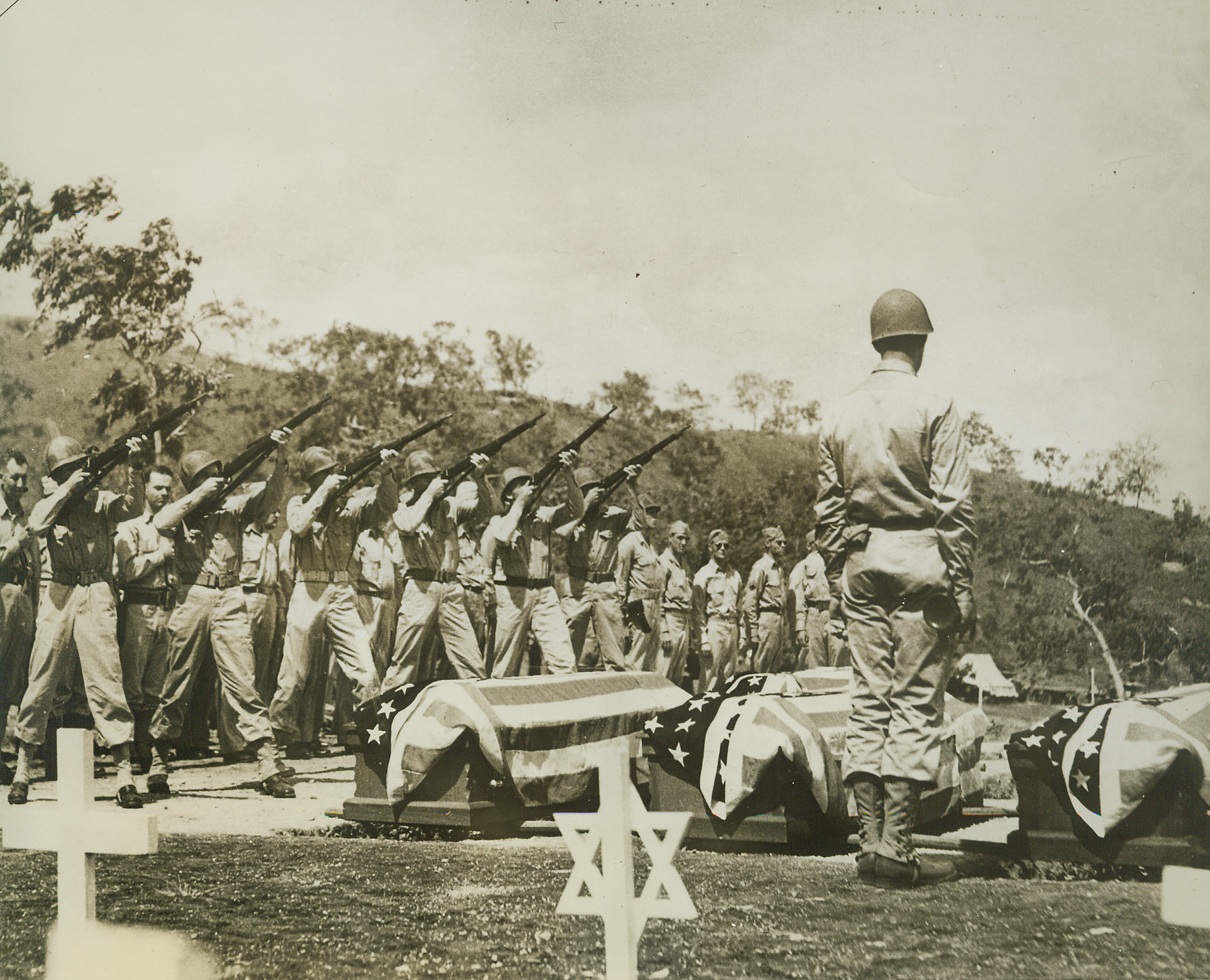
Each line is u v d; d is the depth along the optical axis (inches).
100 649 330.0
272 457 363.3
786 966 215.5
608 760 173.8
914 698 244.1
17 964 267.0
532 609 375.2
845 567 253.4
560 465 363.9
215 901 262.7
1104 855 235.9
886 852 239.6
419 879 263.9
